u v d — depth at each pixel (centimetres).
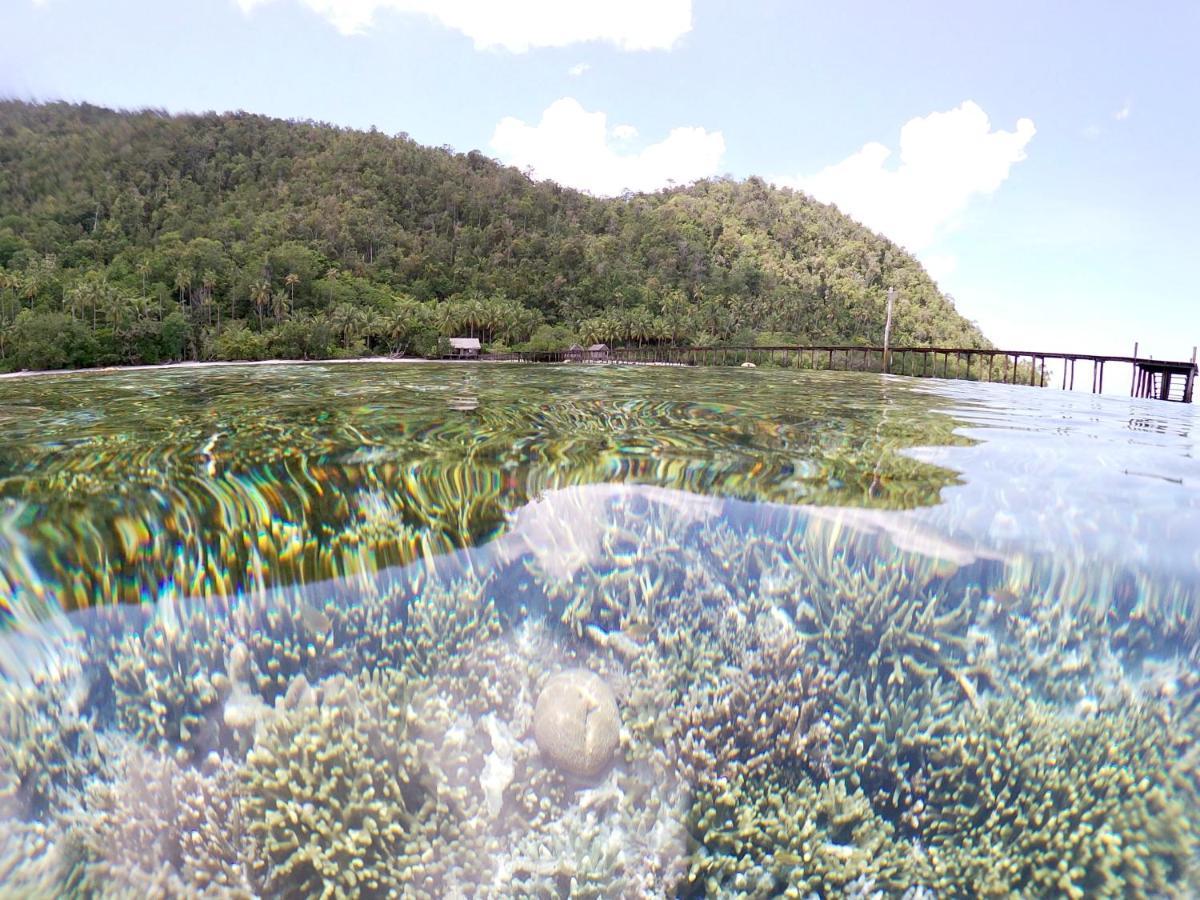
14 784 207
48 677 217
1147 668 223
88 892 200
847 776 240
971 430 482
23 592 219
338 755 234
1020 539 251
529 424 469
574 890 216
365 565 268
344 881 212
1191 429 530
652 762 244
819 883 218
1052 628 237
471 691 256
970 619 246
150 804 217
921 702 247
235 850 213
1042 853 216
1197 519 271
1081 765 226
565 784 238
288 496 289
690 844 228
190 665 238
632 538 290
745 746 251
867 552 262
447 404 592
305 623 254
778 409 596
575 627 273
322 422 466
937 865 219
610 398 670
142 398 634
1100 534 255
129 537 247
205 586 245
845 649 260
